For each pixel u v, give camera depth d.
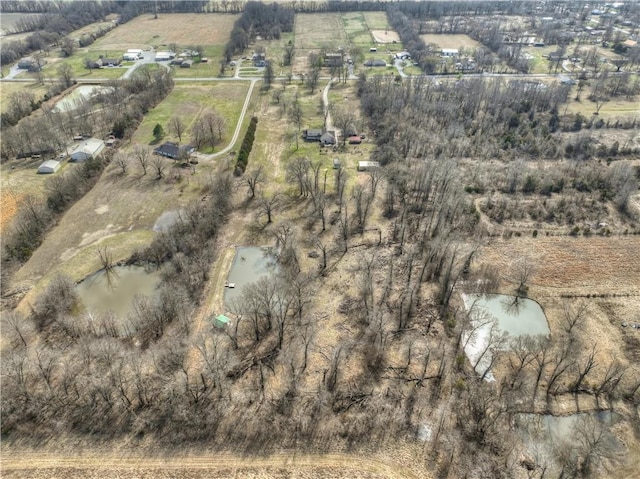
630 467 65.56
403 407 73.38
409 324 88.75
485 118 173.75
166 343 82.12
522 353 76.50
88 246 110.56
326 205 125.31
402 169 139.00
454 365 80.00
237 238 113.75
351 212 122.75
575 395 75.56
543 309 92.06
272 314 87.88
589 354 81.81
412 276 100.50
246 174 140.62
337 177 131.25
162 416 71.81
